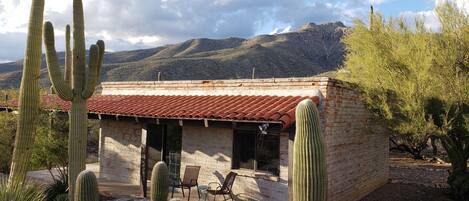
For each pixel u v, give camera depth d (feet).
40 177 45.03
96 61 30.60
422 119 33.68
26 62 29.53
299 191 16.20
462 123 35.04
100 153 49.52
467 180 39.17
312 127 16.29
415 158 78.59
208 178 39.32
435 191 45.06
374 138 45.44
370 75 36.86
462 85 34.53
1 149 49.19
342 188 36.78
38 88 30.19
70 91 30.07
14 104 50.39
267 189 34.63
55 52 29.50
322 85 34.17
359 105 40.24
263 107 33.32
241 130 37.40
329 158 34.04
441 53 35.68
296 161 16.39
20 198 26.11
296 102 33.14
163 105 40.60
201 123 34.09
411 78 34.76
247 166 36.96
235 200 36.86
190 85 45.44
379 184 47.47
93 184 21.30
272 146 34.99
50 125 41.63
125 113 38.96
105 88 55.21
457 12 36.68
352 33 40.14
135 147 45.78
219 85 42.86
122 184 44.57
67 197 33.32
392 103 36.22
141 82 50.52
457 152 40.01
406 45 35.81
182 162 41.60
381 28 38.58
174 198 36.60
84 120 30.89
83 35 31.07
